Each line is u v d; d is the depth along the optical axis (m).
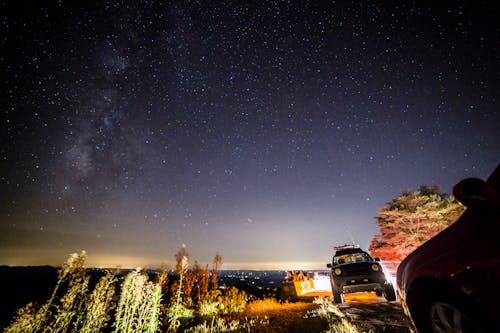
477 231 1.78
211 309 9.21
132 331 5.70
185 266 8.53
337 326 5.00
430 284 2.06
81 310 5.33
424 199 14.73
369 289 6.72
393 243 14.61
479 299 1.68
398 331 4.21
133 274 5.85
